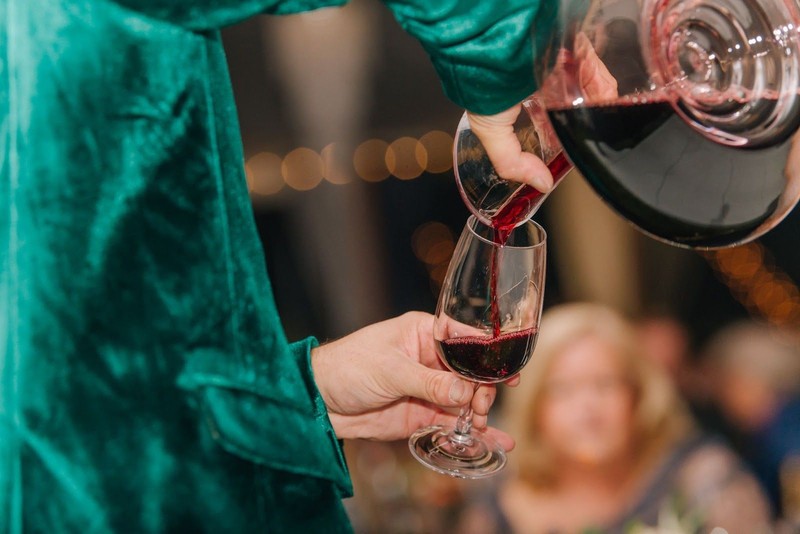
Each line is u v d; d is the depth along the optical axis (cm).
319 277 429
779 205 77
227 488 82
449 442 136
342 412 131
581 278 358
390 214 424
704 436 243
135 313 79
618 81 74
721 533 214
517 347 121
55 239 77
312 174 408
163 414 80
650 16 74
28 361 76
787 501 243
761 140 74
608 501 240
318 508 89
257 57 383
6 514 77
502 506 246
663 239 82
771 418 254
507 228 110
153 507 79
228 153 86
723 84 77
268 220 421
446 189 422
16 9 78
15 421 76
